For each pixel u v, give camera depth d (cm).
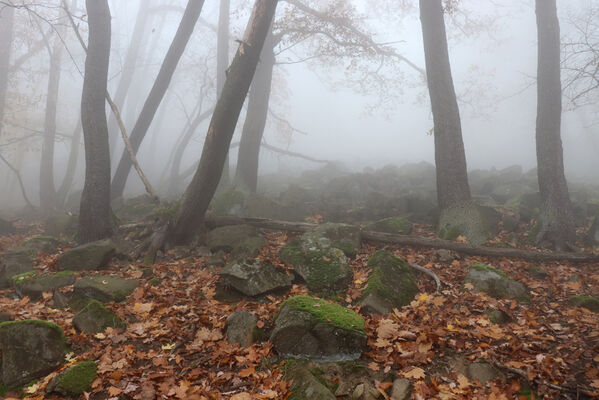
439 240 783
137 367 438
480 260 745
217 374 415
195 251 830
